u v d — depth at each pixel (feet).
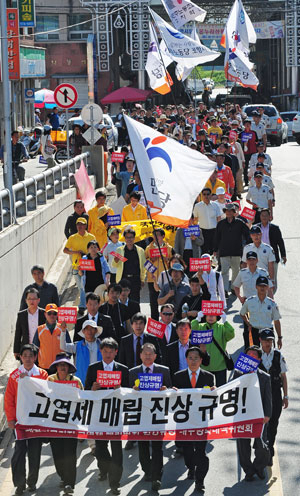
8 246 79.82
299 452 59.57
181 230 96.12
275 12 360.07
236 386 54.85
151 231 99.09
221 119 196.03
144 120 200.64
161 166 73.87
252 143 164.04
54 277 100.89
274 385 57.26
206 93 327.88
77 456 60.34
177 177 73.92
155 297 85.10
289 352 77.82
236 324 87.15
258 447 54.70
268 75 432.66
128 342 61.46
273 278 83.76
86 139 157.07
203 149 143.02
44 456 60.75
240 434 54.44
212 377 56.24
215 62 466.29
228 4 344.28
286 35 353.72
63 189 130.72
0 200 81.46
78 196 131.85
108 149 195.31
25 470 54.08
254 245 83.56
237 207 95.76
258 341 70.85
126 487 55.06
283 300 94.68
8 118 96.48
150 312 93.20
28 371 55.01
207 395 54.80
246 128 163.94
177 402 54.80
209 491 54.13
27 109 267.18
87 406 54.39
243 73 192.95
